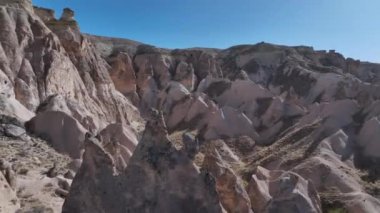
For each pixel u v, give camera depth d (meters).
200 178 18.14
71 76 57.50
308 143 49.31
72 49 63.91
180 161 18.19
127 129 42.62
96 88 64.44
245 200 29.44
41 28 57.19
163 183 17.77
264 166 46.78
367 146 48.09
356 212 35.38
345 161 46.09
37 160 32.50
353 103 55.78
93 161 18.03
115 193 17.55
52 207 22.31
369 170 44.47
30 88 49.03
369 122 50.06
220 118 59.50
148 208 17.34
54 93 51.41
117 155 28.38
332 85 77.94
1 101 41.28
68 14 68.56
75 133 39.53
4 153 32.06
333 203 37.09
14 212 20.41
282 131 58.75
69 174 30.09
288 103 64.25
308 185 33.19
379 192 39.62
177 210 17.44
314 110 57.53
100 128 49.09
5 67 48.19
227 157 50.56
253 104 67.25
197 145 18.94
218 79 82.25
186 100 69.94
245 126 59.56
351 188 39.25
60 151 37.94
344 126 52.09
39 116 40.75
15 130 37.59
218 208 17.86
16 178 24.94
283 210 28.94
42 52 54.00
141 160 18.11
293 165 45.09
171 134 60.69
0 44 49.75
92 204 17.41
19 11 56.62
